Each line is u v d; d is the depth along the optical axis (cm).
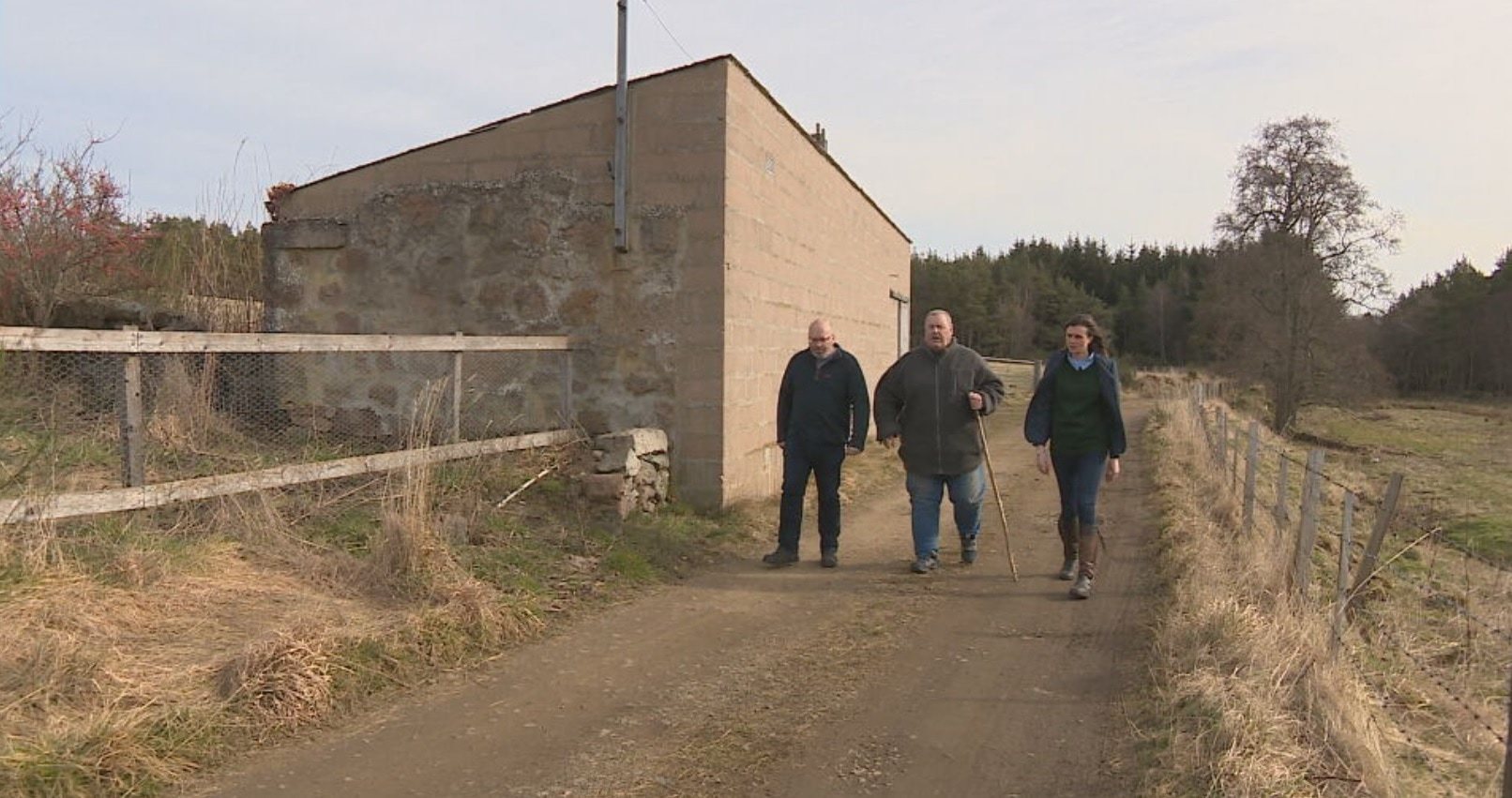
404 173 905
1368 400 3456
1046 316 6744
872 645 519
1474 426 3472
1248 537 722
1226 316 3672
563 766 367
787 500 700
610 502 725
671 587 626
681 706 430
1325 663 418
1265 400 3516
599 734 397
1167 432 1681
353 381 909
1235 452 986
